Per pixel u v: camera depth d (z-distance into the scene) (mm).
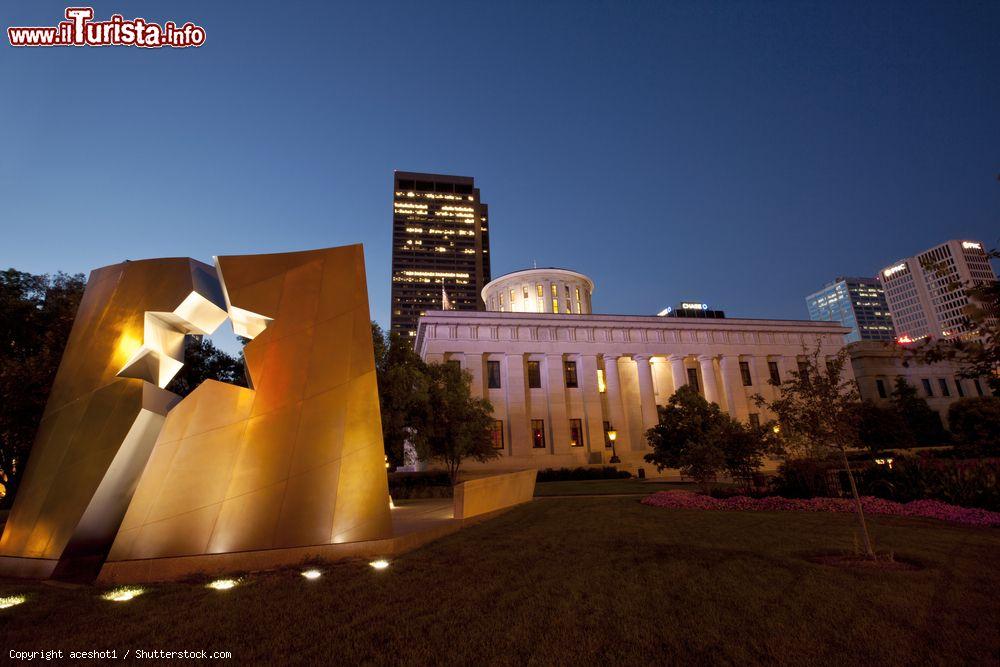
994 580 7676
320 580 8641
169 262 12047
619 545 11297
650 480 37188
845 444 10859
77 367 11477
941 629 5840
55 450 10773
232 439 10555
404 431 28438
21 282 20297
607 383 52438
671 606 6883
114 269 12391
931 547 10148
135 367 11516
